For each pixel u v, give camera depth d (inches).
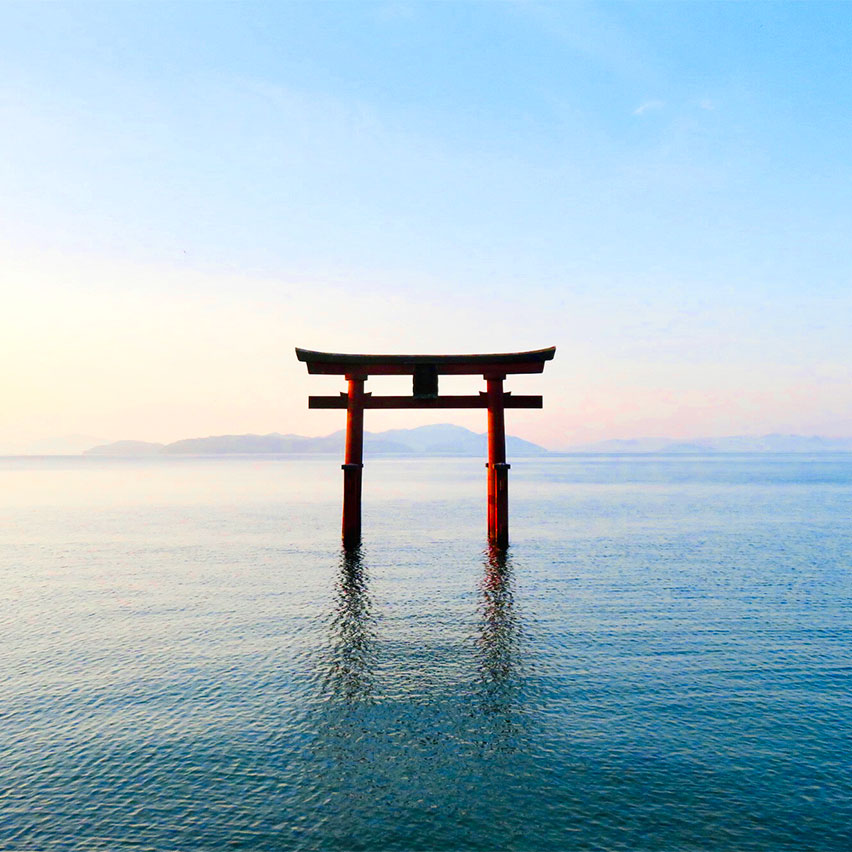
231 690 494.3
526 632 650.2
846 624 676.7
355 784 356.2
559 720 436.1
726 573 960.9
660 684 502.3
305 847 301.4
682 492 2906.0
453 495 2805.1
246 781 359.6
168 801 339.3
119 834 311.4
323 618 709.9
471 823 319.3
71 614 734.5
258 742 406.0
